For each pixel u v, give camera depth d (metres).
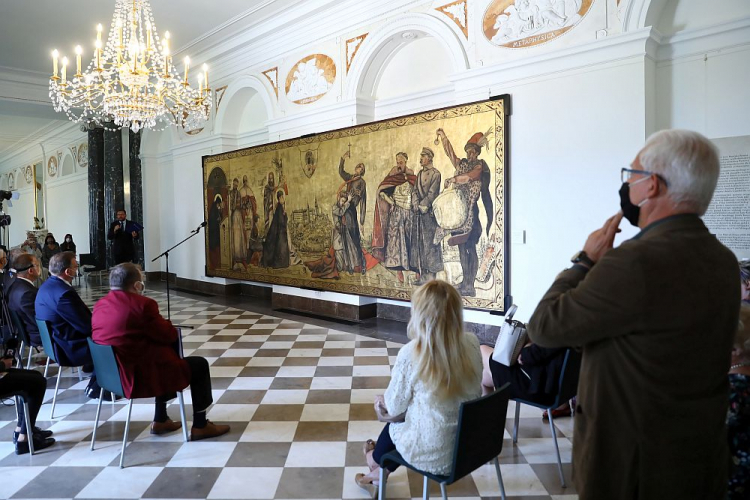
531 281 7.04
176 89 8.19
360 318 9.63
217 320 9.78
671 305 1.59
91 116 16.08
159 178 16.17
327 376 6.25
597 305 1.63
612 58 6.17
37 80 14.16
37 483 3.74
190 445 4.38
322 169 10.04
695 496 1.62
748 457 2.12
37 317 5.16
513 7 7.07
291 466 3.99
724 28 5.66
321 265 10.22
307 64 10.38
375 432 4.63
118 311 4.06
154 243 16.27
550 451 4.21
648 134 6.09
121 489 3.65
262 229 11.67
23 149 27.66
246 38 11.36
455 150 7.72
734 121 5.70
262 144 11.45
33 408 4.25
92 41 11.48
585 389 1.81
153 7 9.88
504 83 7.20
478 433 2.69
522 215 7.09
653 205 1.75
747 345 2.20
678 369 1.61
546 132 6.80
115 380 4.04
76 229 22.61
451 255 7.88
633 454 1.65
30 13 9.99
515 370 4.05
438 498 3.52
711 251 1.66
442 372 2.80
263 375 6.30
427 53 8.90
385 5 8.75
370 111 9.73
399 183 8.58
